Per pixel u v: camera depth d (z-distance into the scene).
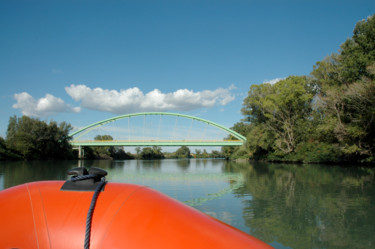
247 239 1.00
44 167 28.91
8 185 13.16
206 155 151.88
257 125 46.91
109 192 1.07
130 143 63.19
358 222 6.31
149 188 1.23
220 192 11.04
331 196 9.84
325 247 4.86
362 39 28.02
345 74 28.78
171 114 70.38
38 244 0.92
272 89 43.56
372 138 25.05
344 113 28.48
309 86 41.66
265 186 12.91
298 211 7.45
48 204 1.01
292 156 38.56
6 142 48.78
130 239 0.91
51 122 54.06
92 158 80.25
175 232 0.94
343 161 31.02
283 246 4.89
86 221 0.95
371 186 12.27
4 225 0.96
